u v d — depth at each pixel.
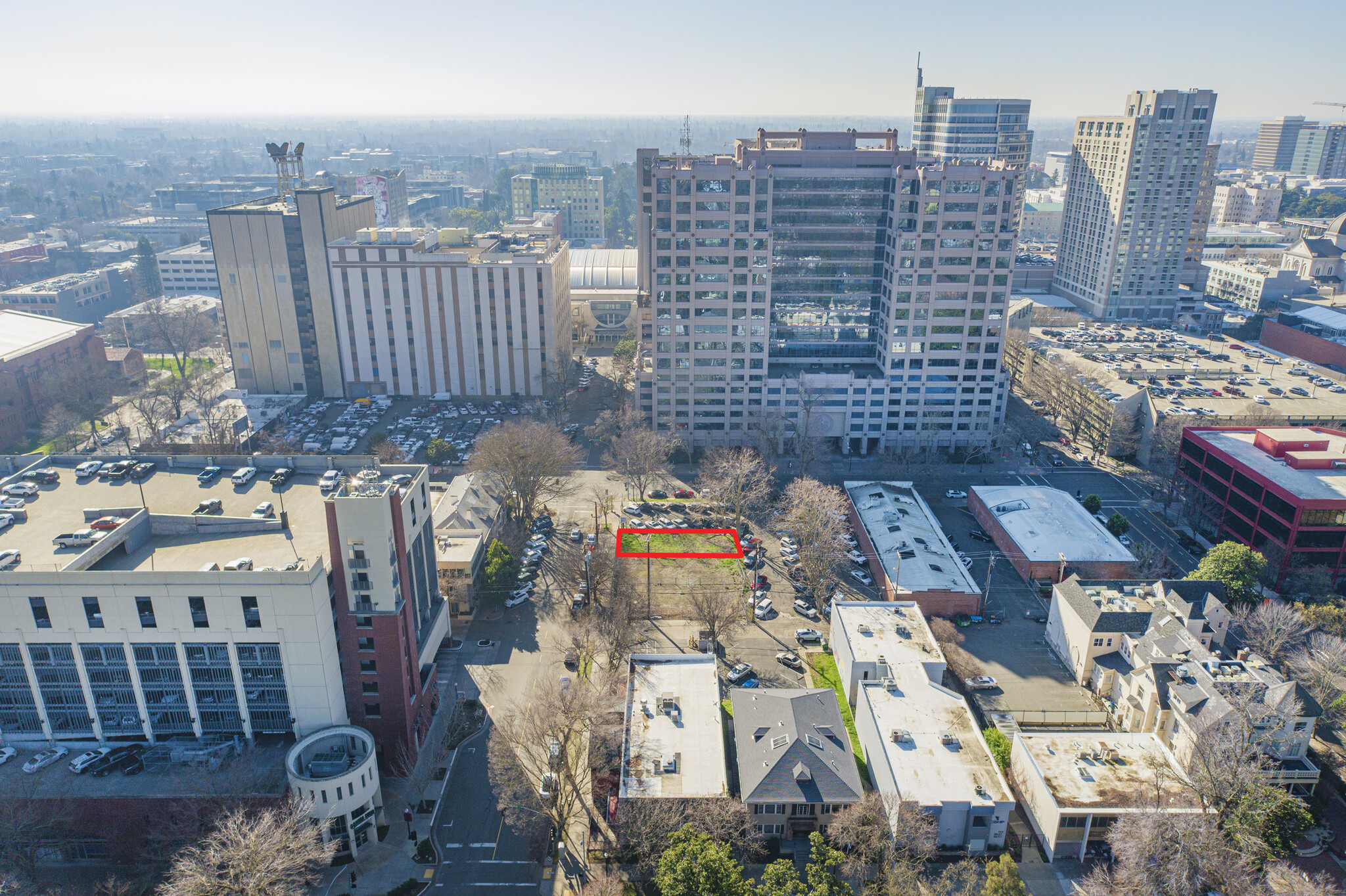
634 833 98.69
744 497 184.75
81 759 102.50
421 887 97.38
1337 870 100.00
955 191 198.75
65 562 105.88
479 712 125.69
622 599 148.50
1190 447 189.25
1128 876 91.62
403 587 111.25
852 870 94.31
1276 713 107.12
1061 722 124.88
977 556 172.50
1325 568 155.88
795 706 114.25
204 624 102.19
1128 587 147.25
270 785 99.88
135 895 96.25
